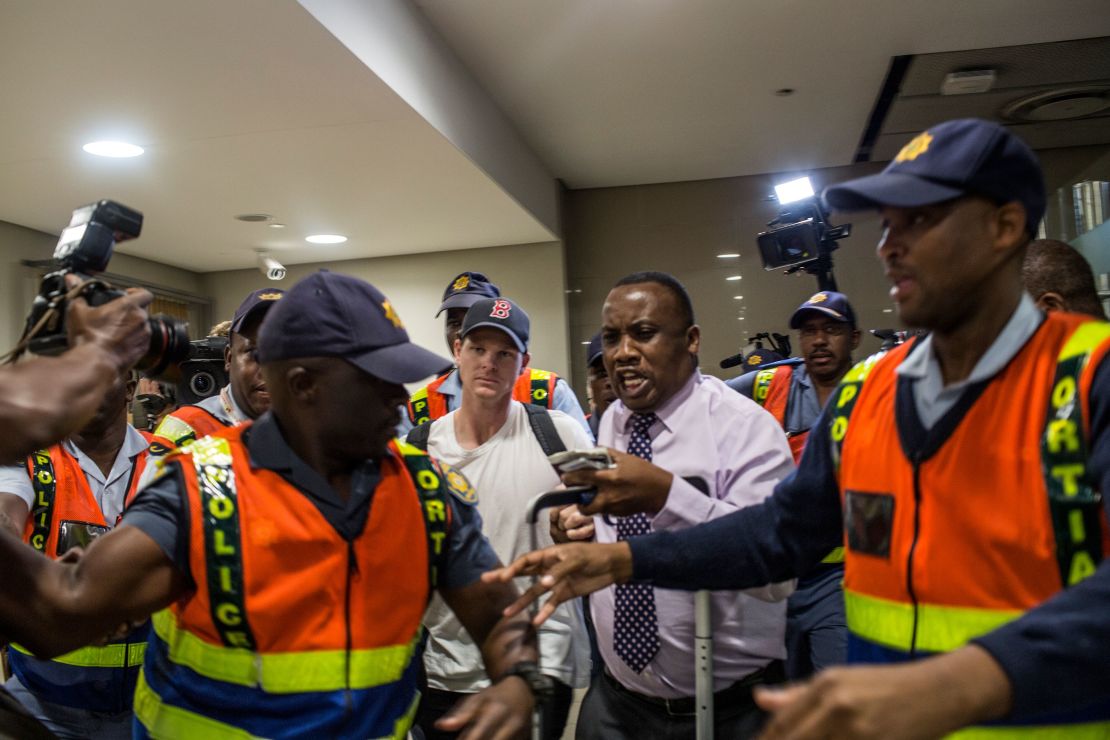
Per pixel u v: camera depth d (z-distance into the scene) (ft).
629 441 6.09
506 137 16.58
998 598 3.18
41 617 3.45
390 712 3.83
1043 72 15.52
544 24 13.16
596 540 6.11
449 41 13.48
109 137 12.10
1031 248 6.05
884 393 3.76
